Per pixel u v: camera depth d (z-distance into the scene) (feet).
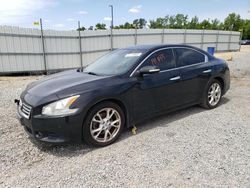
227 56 70.59
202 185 7.73
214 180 7.97
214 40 88.53
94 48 50.90
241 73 34.04
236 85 24.81
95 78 11.28
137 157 9.66
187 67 14.17
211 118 14.17
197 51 15.31
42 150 10.46
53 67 46.34
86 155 9.98
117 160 9.47
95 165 9.13
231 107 16.42
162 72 12.84
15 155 10.00
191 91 14.44
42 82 11.90
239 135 11.61
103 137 10.92
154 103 12.59
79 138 10.07
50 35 44.52
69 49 47.34
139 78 11.81
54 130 9.61
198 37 81.66
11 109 16.84
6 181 8.18
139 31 60.08
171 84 13.15
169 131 12.30
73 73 13.25
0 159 9.66
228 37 94.27
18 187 7.82
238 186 7.62
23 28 41.60
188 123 13.41
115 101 11.17
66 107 9.63
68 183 8.00
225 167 8.73
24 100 10.55
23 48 42.37
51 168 8.99
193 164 9.00
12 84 30.55
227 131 12.14
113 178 8.23
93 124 10.46
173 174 8.39
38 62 44.50
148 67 11.63
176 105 13.79
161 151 10.11
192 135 11.72
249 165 8.84
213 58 16.29
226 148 10.24
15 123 13.78
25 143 11.13
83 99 9.91
